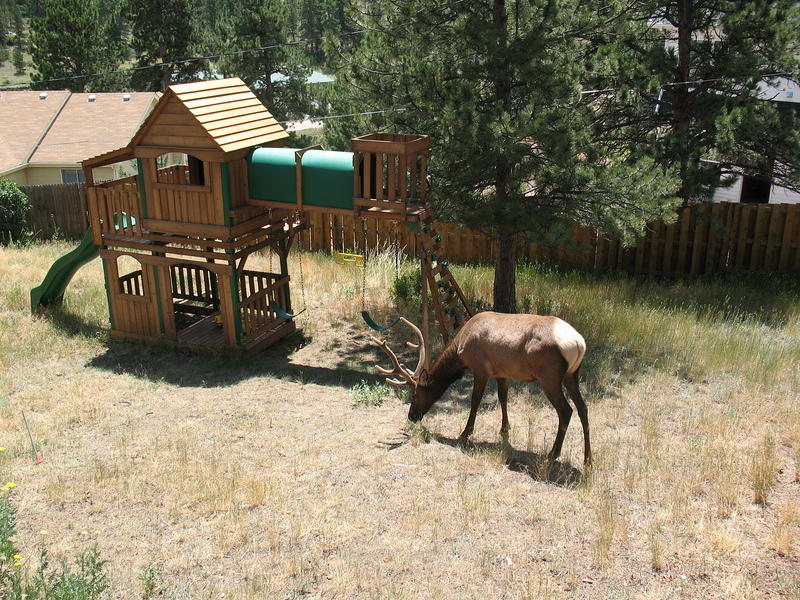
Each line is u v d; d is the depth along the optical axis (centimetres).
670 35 1838
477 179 1326
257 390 1198
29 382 1220
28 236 2242
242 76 3384
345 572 683
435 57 1366
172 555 726
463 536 738
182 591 666
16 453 957
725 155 1612
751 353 1214
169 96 1216
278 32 3394
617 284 1703
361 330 1477
